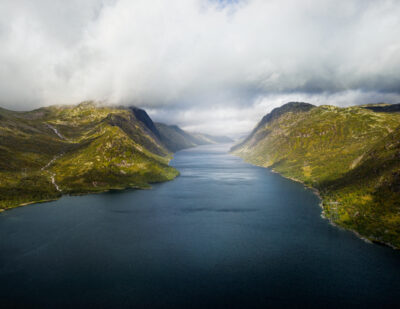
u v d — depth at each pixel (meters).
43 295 146.50
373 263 181.12
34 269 173.88
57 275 167.00
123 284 158.00
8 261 184.62
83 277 165.00
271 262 183.75
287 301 142.75
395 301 142.62
